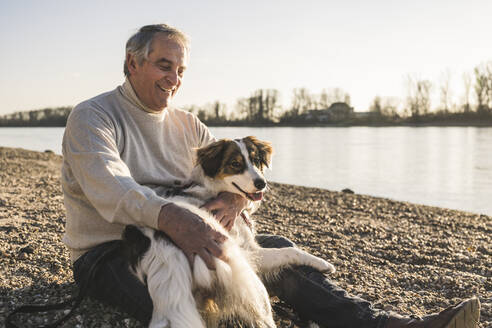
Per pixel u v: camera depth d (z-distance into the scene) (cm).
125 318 278
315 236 530
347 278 379
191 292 217
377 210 749
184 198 299
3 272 352
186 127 336
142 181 293
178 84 304
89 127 260
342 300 240
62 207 639
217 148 324
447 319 212
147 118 296
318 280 252
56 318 278
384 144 2991
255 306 226
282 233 539
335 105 7900
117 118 284
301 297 253
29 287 323
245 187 310
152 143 302
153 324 208
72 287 324
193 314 208
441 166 1655
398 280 380
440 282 374
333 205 791
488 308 312
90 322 274
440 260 439
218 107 7800
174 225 226
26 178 980
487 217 704
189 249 223
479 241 530
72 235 279
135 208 235
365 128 6631
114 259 253
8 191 776
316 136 4269
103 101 283
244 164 319
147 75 283
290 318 272
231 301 225
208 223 236
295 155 2208
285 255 265
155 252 226
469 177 1359
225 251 228
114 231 269
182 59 293
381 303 321
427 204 928
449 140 3319
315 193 934
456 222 652
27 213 589
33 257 392
